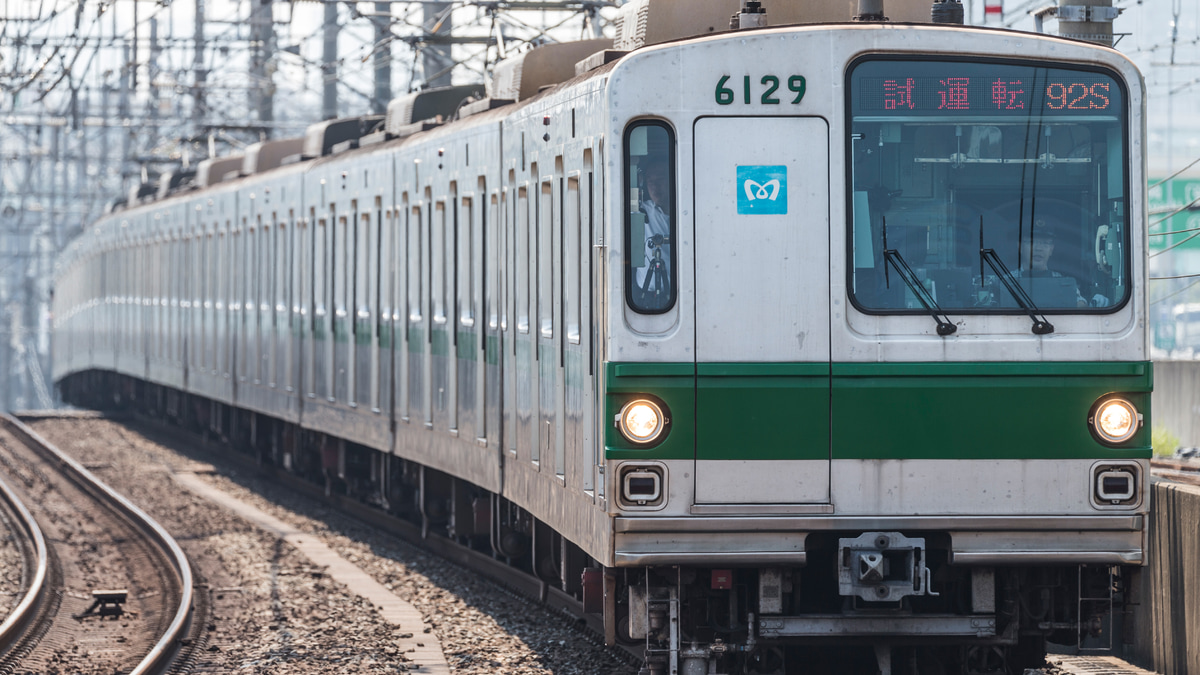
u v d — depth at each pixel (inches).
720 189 1051.3
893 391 1051.9
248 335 3048.7
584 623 1585.9
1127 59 1072.2
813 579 1141.1
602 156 1109.1
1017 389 1056.2
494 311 1615.4
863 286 1059.3
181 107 5039.4
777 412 1050.7
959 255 1063.0
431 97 2343.8
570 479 1272.1
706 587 1104.2
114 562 2246.6
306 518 2645.2
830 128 1054.4
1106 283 1068.5
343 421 2394.2
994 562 1056.8
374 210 2202.3
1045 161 1068.5
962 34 1063.0
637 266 1055.6
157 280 3976.4
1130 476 1059.9
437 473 2113.7
